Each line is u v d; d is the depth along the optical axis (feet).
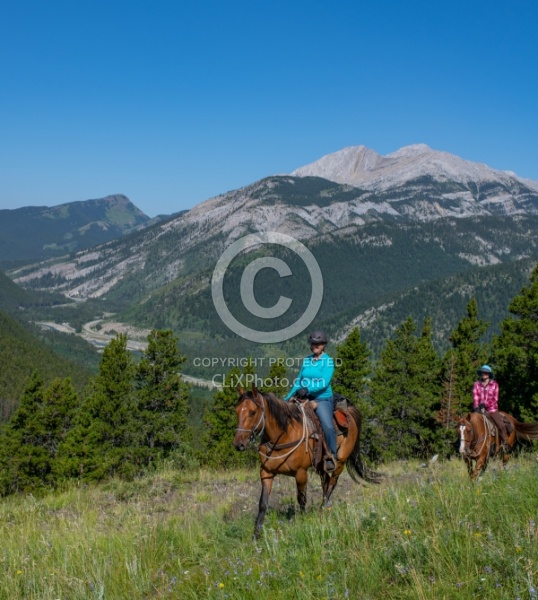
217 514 30.17
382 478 42.96
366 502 23.95
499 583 13.89
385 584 15.53
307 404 28.09
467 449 33.78
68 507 39.65
